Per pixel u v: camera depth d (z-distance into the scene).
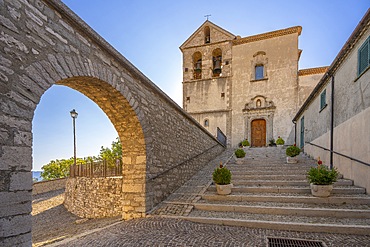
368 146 5.14
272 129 16.95
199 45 19.83
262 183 6.84
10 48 2.77
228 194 6.30
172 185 7.07
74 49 3.76
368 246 3.56
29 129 2.95
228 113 18.27
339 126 6.74
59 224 8.46
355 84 5.78
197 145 9.85
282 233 4.21
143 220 5.19
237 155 9.95
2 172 2.62
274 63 17.73
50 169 25.66
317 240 3.85
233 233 4.27
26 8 3.00
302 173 7.43
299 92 16.77
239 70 18.61
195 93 19.41
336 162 7.00
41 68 3.15
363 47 5.35
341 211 4.70
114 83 4.71
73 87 4.64
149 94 6.18
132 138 5.85
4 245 2.58
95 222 7.02
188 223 4.89
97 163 9.16
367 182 5.31
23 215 2.79
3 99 2.67
